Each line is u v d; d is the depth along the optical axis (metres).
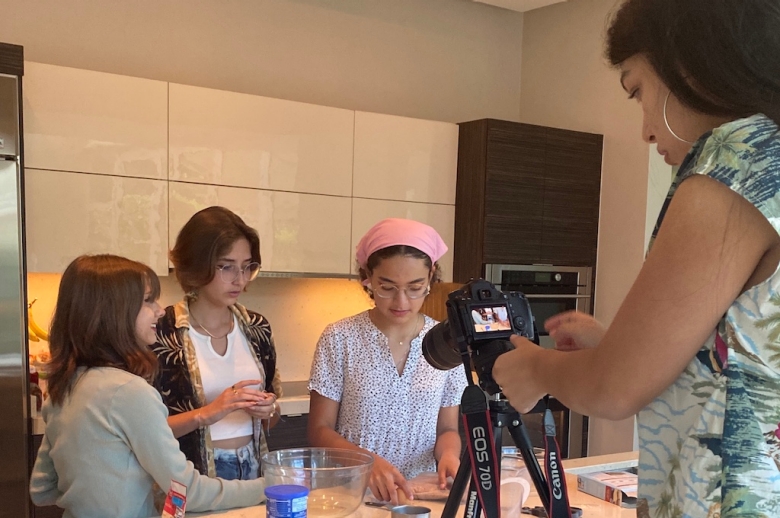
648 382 0.69
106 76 2.62
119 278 1.51
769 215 0.64
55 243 2.56
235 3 3.23
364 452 1.43
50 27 2.86
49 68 2.51
